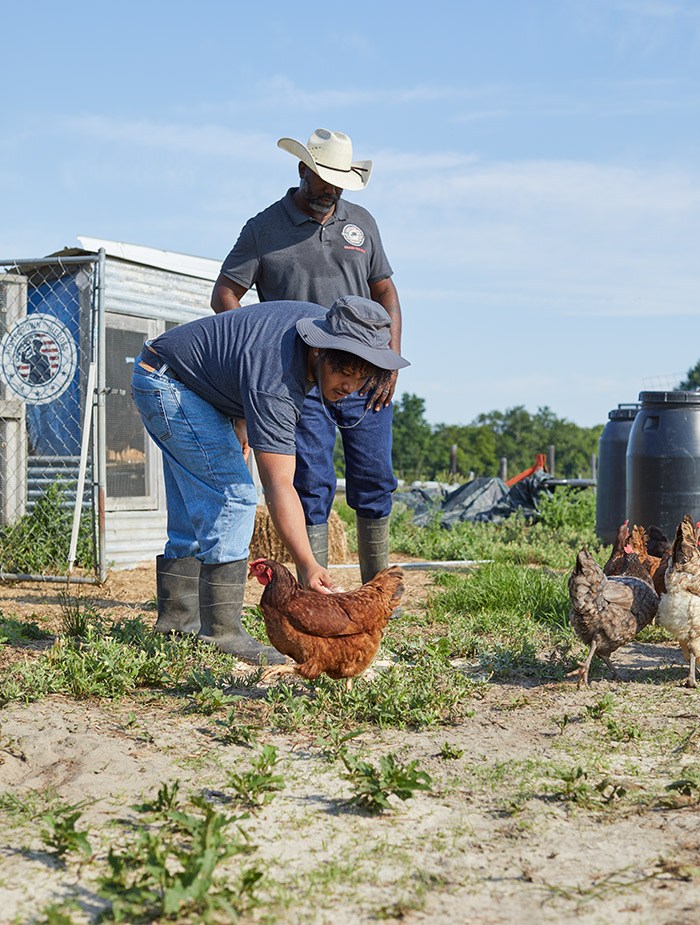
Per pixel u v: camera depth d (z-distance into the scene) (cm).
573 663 520
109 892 254
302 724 413
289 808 324
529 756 381
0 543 916
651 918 254
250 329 459
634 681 504
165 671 484
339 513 1656
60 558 916
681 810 326
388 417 629
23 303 993
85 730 400
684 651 511
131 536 1005
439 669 487
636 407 1174
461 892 268
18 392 989
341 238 609
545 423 8006
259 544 1015
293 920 251
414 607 717
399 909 257
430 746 394
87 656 482
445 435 7169
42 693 449
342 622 420
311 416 577
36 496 988
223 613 522
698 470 972
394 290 637
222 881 264
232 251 612
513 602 684
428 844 298
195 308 1088
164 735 399
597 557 991
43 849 289
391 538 1231
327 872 277
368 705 432
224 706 436
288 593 422
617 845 298
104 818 312
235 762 367
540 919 253
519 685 495
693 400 978
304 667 421
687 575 485
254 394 431
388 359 411
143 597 774
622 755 384
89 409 896
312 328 417
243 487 512
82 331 971
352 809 324
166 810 309
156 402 497
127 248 1009
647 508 984
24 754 369
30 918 249
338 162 589
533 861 287
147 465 1028
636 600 490
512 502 1636
